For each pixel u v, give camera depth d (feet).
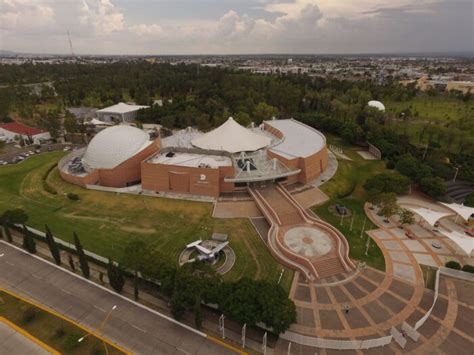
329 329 136.46
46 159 343.46
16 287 161.07
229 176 241.76
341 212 226.38
